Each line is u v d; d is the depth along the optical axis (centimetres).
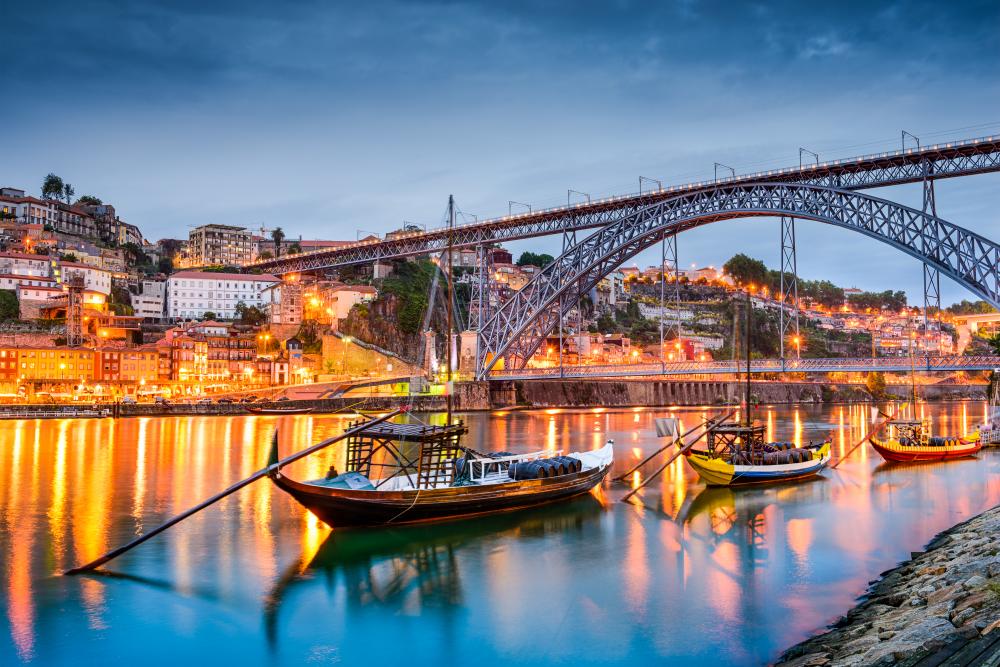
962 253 9050
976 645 1730
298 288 18425
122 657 2341
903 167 10000
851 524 3962
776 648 2361
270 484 5078
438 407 14400
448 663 2314
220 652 2386
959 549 3008
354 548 3453
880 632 2125
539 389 17062
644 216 12425
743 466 4953
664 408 17825
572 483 4406
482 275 15438
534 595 2873
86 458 6462
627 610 2712
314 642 2464
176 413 11988
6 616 2634
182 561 3253
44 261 17288
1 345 13788
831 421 12262
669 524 3962
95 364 13812
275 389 14550
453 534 3712
